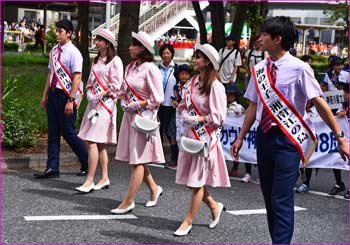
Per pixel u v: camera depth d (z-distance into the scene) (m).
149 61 6.36
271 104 4.72
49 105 7.84
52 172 7.94
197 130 5.66
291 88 4.68
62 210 6.35
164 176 8.50
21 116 10.17
